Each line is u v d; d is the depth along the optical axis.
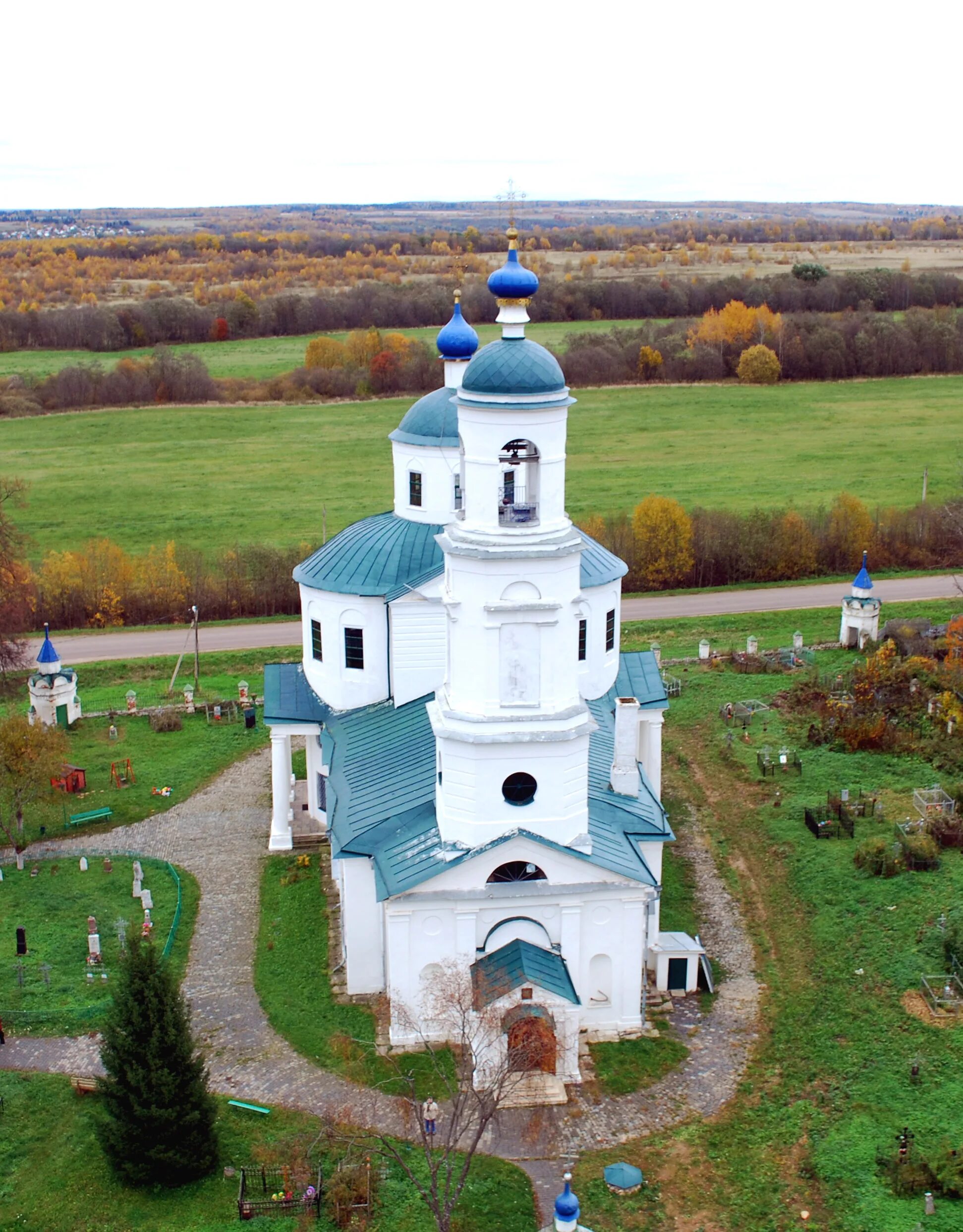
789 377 185.88
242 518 128.62
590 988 45.03
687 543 105.75
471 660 42.69
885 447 150.12
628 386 183.62
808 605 99.44
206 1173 38.84
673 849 58.66
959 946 45.25
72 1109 41.75
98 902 55.31
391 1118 40.97
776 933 51.03
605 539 106.69
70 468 147.50
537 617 41.94
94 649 93.00
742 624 94.25
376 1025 45.69
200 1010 47.06
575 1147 39.59
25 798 63.34
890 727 67.12
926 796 58.81
